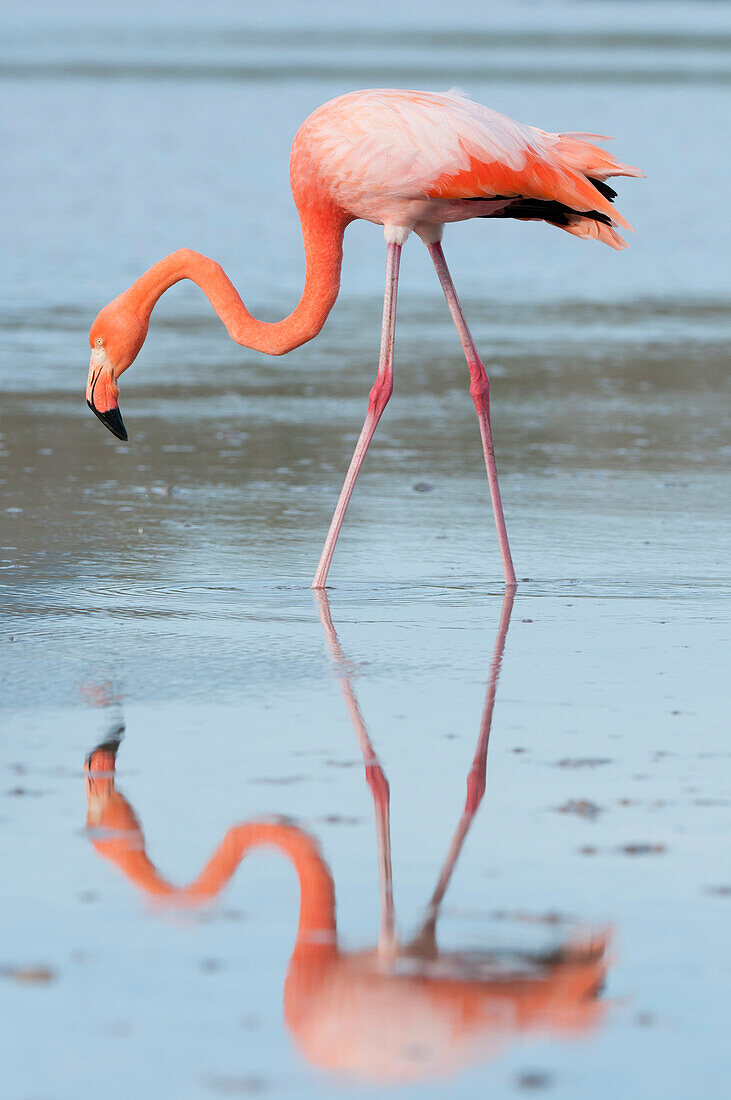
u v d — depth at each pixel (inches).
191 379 911.7
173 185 1663.4
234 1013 234.4
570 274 1322.6
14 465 681.6
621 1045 226.4
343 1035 227.9
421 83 2650.1
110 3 7573.8
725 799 314.3
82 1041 226.4
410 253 1413.6
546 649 426.0
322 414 813.9
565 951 251.8
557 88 2613.2
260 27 5428.2
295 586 498.0
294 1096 213.9
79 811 307.6
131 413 808.3
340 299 1195.9
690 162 1882.4
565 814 306.8
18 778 324.5
